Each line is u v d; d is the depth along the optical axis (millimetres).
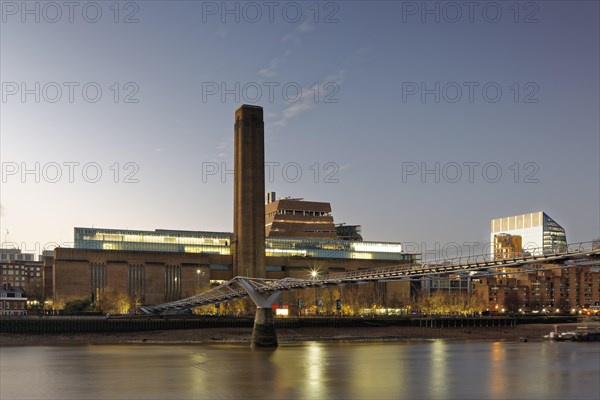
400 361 138625
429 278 123625
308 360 138250
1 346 171375
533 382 109938
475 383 108438
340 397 95562
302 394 97625
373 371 121500
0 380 109688
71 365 128375
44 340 185875
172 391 99688
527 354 157375
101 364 130000
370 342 197250
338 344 186875
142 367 125375
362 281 137250
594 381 111250
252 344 162500
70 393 98438
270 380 109750
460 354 156000
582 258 95312
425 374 118188
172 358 140500
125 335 198500
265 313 162500
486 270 110188
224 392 98938
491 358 146750
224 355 147125
